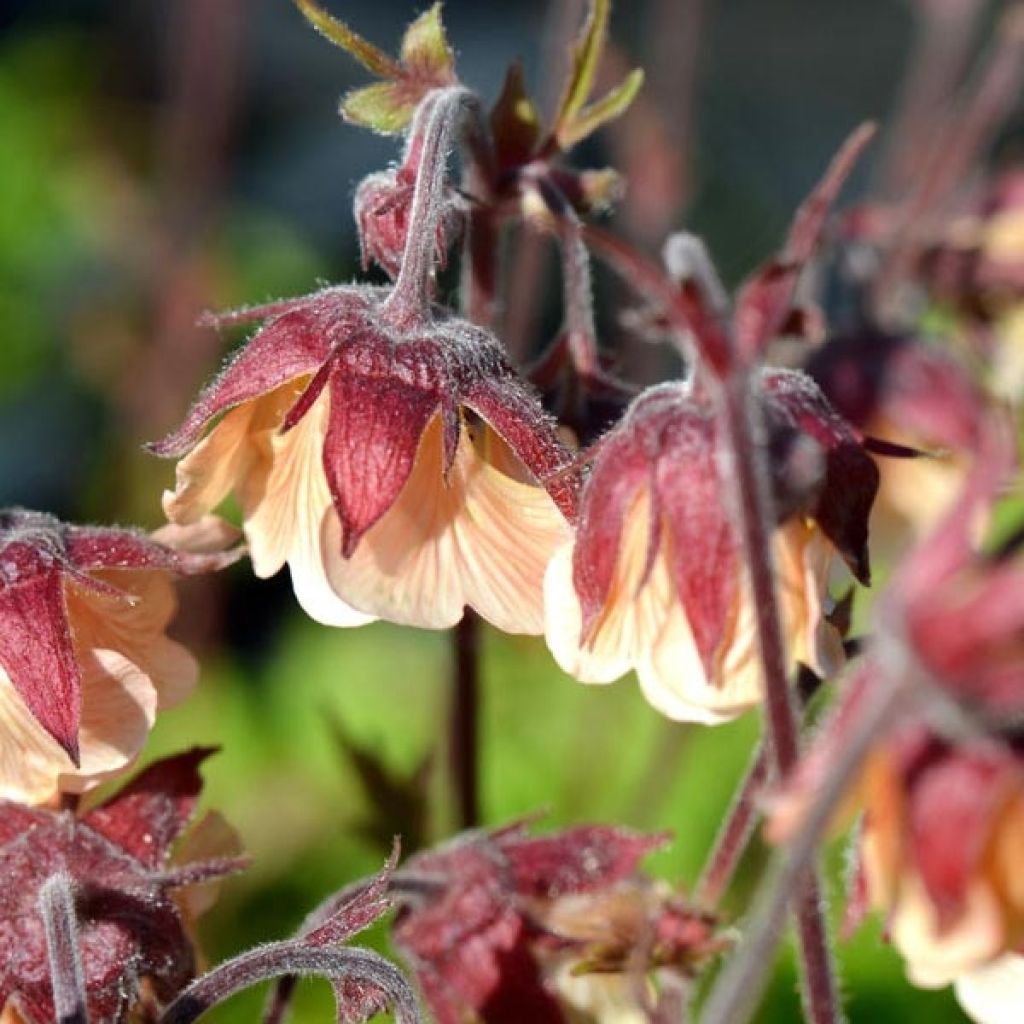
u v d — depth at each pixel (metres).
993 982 0.26
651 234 0.42
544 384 0.29
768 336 0.26
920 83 0.43
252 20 0.72
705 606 0.26
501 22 0.75
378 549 0.27
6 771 0.28
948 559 0.24
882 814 0.25
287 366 0.27
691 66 0.43
